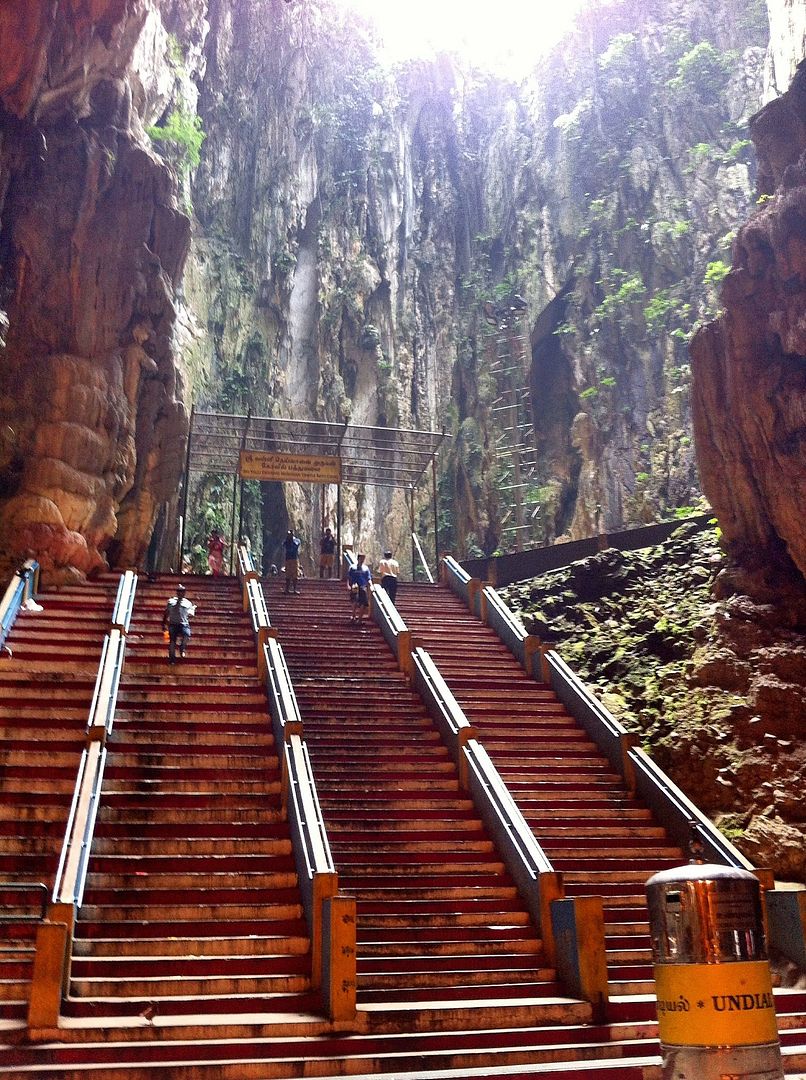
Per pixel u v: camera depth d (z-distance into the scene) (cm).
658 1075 792
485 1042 845
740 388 1900
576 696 1648
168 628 1627
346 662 1772
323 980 891
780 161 2119
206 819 1205
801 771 1546
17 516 2050
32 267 2230
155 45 2842
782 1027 939
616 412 3866
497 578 2500
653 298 3906
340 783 1340
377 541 4091
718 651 1811
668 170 4134
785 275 1834
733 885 498
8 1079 713
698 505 3284
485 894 1134
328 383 4175
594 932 951
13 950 915
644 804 1405
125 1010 855
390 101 4781
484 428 4194
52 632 1722
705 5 4466
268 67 4278
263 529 3909
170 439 2573
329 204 4462
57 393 2164
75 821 1029
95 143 2364
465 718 1459
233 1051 788
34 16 1877
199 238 3872
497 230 4616
